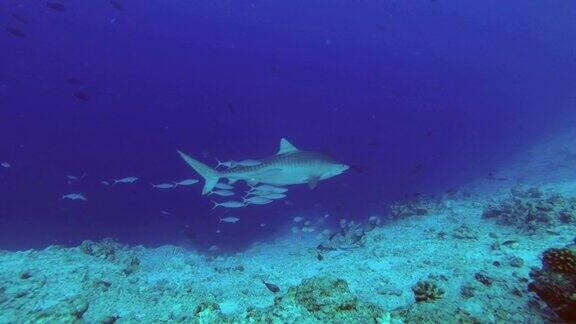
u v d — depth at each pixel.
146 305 6.89
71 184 32.03
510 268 7.09
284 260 11.41
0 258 9.11
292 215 28.47
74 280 7.79
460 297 5.91
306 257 11.23
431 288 5.15
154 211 30.95
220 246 23.81
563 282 4.47
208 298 7.27
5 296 6.64
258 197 13.91
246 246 23.19
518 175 23.52
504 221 10.73
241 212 29.44
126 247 14.36
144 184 33.00
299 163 11.08
